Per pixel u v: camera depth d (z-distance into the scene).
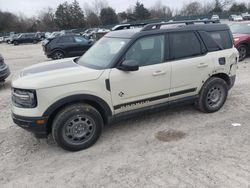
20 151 4.23
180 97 4.88
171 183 3.27
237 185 3.18
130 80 4.27
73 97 3.90
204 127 4.75
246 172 3.42
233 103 5.87
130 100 4.36
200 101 5.15
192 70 4.83
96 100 4.07
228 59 5.25
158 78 4.50
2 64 8.26
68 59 5.16
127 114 4.42
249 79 7.96
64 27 78.56
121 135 4.60
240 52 11.05
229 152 3.90
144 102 4.50
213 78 5.16
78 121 4.04
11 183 3.46
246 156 3.78
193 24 5.03
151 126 4.89
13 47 33.12
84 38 15.66
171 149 4.06
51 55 14.96
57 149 4.25
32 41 39.66
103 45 4.85
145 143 4.29
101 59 4.45
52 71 4.15
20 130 4.99
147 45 4.44
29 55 20.19
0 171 3.72
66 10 78.38
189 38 4.85
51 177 3.54
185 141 4.28
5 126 5.20
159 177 3.40
